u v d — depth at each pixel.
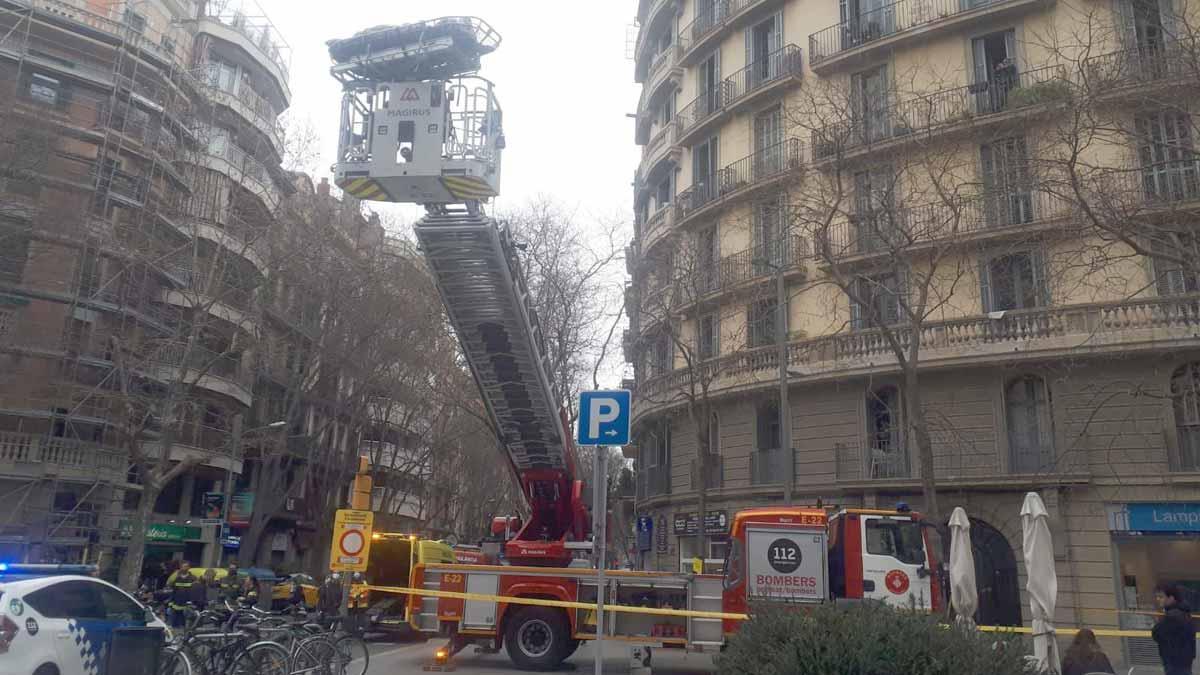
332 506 40.41
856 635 6.09
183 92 32.41
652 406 31.30
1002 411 22.80
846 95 21.41
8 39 31.33
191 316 31.14
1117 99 15.47
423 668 14.80
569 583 14.66
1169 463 20.84
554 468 17.31
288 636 11.94
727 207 29.39
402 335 36.47
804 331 26.38
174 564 26.08
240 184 31.20
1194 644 10.86
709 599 13.97
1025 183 16.53
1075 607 21.03
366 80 13.09
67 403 28.56
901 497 23.53
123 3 35.09
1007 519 22.34
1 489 28.89
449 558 24.03
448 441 43.56
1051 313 22.05
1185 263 14.17
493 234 13.45
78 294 28.20
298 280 32.69
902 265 19.80
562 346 30.72
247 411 38.12
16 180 26.25
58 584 10.16
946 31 25.59
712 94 31.89
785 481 22.33
